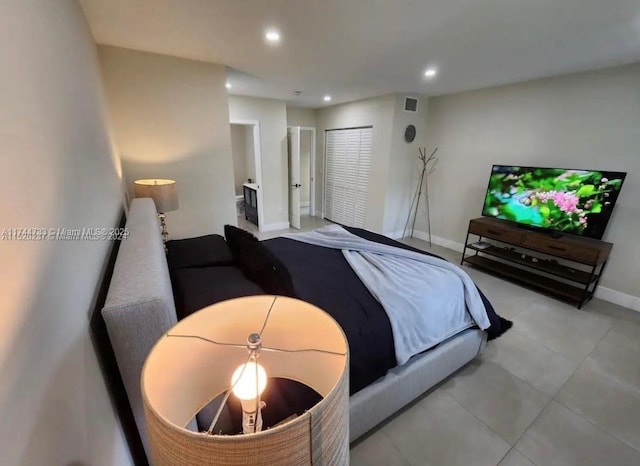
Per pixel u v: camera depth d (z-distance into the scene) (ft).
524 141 11.23
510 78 10.37
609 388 6.19
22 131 1.78
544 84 10.37
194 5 5.44
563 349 7.37
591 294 9.64
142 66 8.49
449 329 6.02
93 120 4.86
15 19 1.95
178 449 1.36
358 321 4.98
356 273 6.69
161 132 9.23
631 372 6.63
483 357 7.06
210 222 10.74
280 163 16.71
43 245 1.85
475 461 4.76
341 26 6.29
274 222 17.51
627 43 6.91
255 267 5.33
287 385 3.74
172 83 8.98
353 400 4.66
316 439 1.44
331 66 9.19
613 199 8.57
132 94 8.57
